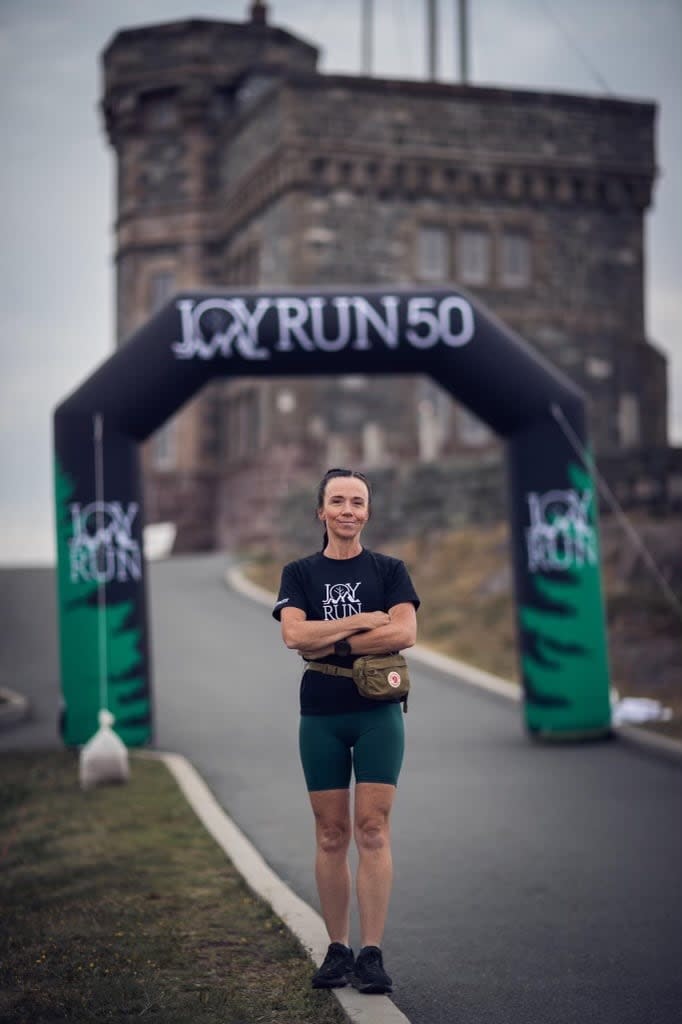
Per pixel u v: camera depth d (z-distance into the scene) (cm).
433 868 773
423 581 2195
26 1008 498
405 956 597
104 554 1284
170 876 732
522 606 1305
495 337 1286
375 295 1280
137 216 4091
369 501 536
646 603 1722
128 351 1283
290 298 1277
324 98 3356
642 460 2066
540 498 1298
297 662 1769
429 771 1125
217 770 1148
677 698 1441
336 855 521
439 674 1711
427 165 3416
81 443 1285
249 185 3641
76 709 1281
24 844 836
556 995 538
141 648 1298
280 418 3328
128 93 4091
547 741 1273
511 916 664
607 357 3600
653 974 565
